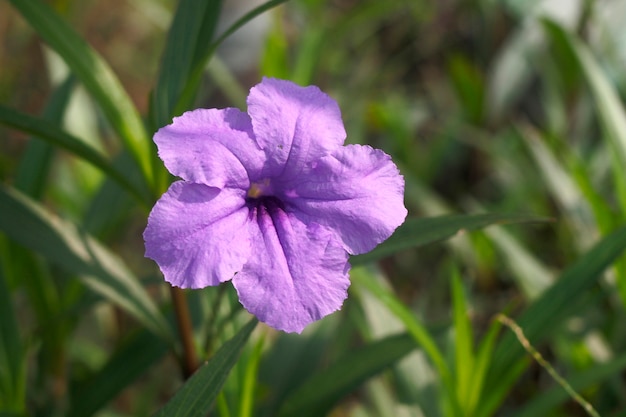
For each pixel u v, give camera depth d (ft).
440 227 1.13
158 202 0.98
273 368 1.31
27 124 1.09
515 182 1.82
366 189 1.02
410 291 1.91
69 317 1.34
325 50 1.84
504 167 1.85
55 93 1.37
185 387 1.00
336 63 2.32
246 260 0.99
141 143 1.13
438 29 2.57
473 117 2.04
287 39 2.27
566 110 1.80
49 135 1.10
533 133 1.64
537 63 2.01
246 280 0.99
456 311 1.17
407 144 1.98
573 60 1.67
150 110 1.11
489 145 1.90
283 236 1.01
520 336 1.14
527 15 2.06
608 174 1.74
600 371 1.21
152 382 1.58
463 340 1.17
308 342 1.33
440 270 1.87
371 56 2.53
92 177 1.59
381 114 1.96
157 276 1.29
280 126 1.02
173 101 1.11
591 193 1.34
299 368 1.31
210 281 0.98
